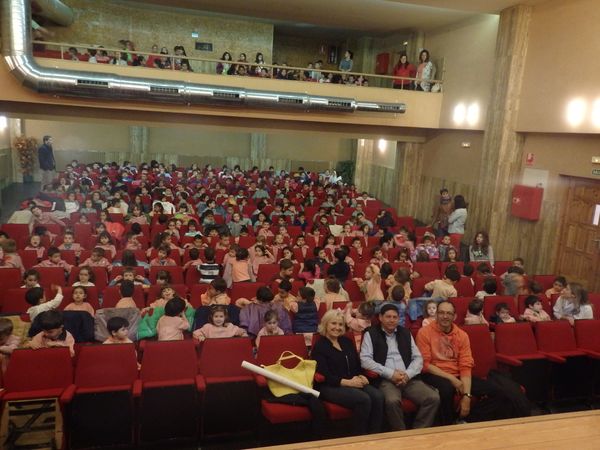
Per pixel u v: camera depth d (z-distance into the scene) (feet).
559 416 10.78
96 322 16.63
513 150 36.04
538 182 34.30
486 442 9.64
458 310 20.33
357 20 48.57
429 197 48.62
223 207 39.24
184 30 57.06
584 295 20.76
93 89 35.45
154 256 26.27
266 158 74.84
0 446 12.31
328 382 13.97
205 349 14.83
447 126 44.27
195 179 53.11
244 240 29.35
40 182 62.28
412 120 44.86
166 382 13.66
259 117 40.83
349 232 33.88
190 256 24.91
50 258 23.38
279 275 22.71
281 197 45.65
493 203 36.81
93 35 54.34
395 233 34.81
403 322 18.71
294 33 63.21
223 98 38.27
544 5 33.04
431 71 45.50
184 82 37.70
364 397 13.50
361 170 68.33
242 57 52.06
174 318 16.69
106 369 13.82
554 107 31.94
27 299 17.28
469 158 42.39
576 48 30.22
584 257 30.63
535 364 16.87
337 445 9.43
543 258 33.68
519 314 21.38
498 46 36.27
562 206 32.24
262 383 13.76
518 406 14.55
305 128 43.80
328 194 48.19
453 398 14.42
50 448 12.55
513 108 35.50
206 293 19.29
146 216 34.53
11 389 13.08
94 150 67.97
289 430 14.58
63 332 15.07
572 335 18.16
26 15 33.91
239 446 14.29
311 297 18.76
